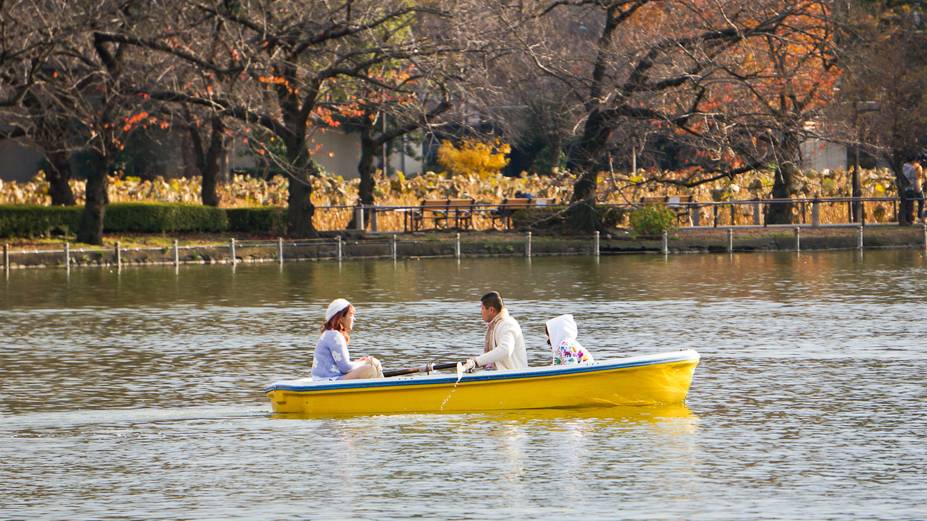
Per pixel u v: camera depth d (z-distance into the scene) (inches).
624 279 3312.0
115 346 2148.1
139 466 1306.6
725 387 1702.8
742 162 4242.1
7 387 1758.1
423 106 4156.0
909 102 4645.7
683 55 4163.4
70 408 1606.8
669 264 3818.9
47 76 3757.4
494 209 4662.9
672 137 4202.8
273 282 3314.5
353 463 1300.4
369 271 3659.0
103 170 4013.3
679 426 1455.5
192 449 1376.7
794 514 1107.3
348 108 4293.8
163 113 4128.9
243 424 1496.1
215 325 2422.5
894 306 2625.5
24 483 1244.5
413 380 1517.0
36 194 4702.3
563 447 1355.8
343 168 6643.7
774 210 4763.8
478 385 1521.9
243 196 5009.8
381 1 4020.7
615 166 5137.8
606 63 4158.5
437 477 1240.2
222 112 4072.3
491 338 1553.9
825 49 4453.7
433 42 3939.5
